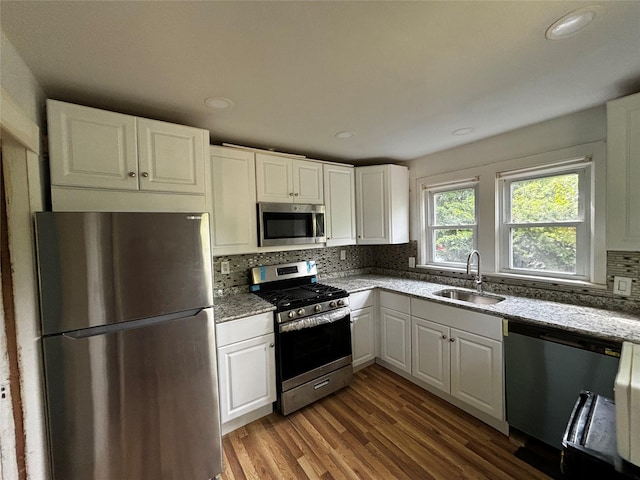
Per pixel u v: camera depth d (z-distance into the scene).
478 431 1.96
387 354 2.79
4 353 1.16
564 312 1.83
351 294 2.68
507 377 1.86
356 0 0.93
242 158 2.33
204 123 1.97
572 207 2.11
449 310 2.20
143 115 1.80
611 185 1.57
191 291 1.58
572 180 2.10
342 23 1.04
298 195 2.66
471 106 1.81
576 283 2.02
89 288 1.31
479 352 2.01
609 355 1.45
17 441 1.17
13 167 1.20
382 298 2.83
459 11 0.99
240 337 2.01
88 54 1.18
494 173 2.46
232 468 1.72
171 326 1.51
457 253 2.89
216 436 1.66
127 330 1.39
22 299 1.20
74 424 1.29
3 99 0.98
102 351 1.33
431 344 2.36
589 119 1.92
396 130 2.21
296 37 1.11
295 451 1.83
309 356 2.31
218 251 2.19
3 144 1.18
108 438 1.36
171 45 1.14
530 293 2.27
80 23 1.00
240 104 1.69
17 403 1.18
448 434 1.94
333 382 2.43
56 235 1.25
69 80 1.38
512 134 2.32
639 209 1.49
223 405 1.94
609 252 1.88
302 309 2.27
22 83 1.21
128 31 1.05
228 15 0.98
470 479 1.59
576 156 1.98
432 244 3.11
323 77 1.42
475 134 2.36
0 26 1.00
